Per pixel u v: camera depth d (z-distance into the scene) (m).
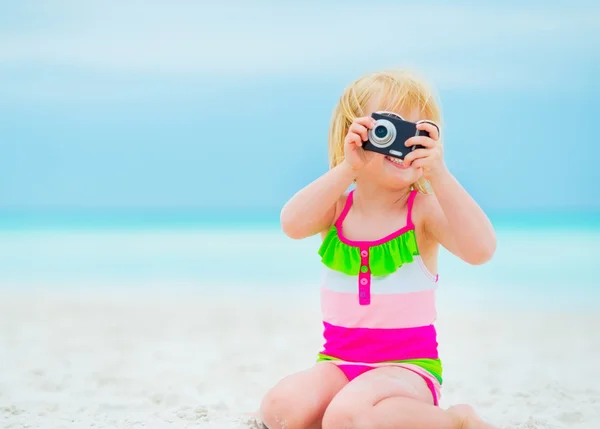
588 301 10.92
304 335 8.07
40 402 4.67
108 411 4.46
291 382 3.63
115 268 15.91
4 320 9.23
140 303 10.94
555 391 5.16
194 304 10.83
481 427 3.40
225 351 7.09
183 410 4.35
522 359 6.79
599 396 5.09
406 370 3.65
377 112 3.74
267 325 8.81
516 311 10.04
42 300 11.27
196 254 18.70
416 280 3.77
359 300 3.76
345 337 3.80
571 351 7.21
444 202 3.67
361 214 3.92
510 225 23.42
